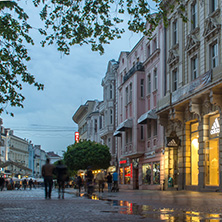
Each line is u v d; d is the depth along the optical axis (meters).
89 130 71.44
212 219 7.59
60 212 9.38
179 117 27.52
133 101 39.38
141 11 13.01
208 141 24.22
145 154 36.84
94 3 13.29
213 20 24.17
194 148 26.59
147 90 37.59
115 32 13.78
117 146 49.09
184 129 27.52
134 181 40.94
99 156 48.06
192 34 27.38
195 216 8.23
